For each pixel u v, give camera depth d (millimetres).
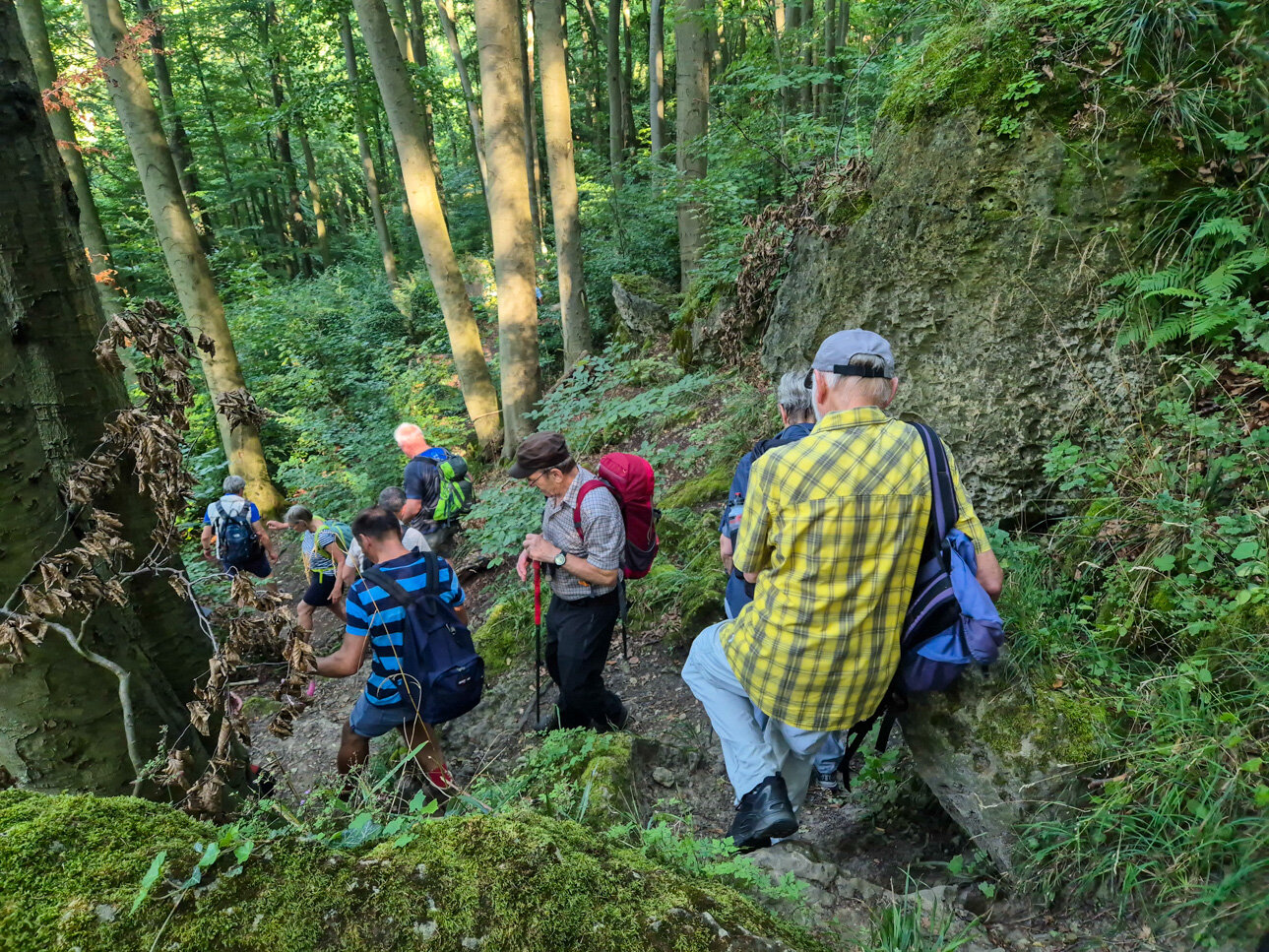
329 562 5648
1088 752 2025
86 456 2605
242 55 22891
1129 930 1808
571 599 3414
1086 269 3359
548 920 1118
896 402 3957
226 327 10914
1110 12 3430
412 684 3125
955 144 3758
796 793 2414
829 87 10828
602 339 12219
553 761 3164
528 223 9219
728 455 6109
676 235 12547
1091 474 3068
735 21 16891
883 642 1889
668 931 1159
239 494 7246
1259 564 2230
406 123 9305
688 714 3805
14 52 2471
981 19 3918
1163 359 3152
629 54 22203
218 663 2254
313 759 4562
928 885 2188
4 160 2426
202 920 1065
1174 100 3223
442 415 12141
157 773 2301
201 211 18281
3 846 1121
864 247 4254
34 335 2504
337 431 11523
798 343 4883
